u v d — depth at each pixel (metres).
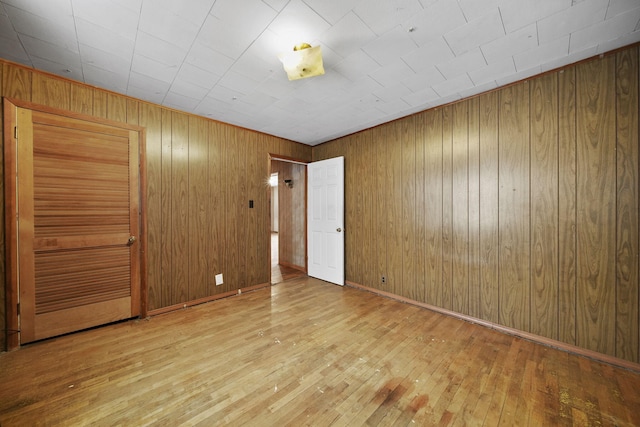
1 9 1.41
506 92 2.35
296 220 4.85
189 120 2.98
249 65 2.00
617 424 1.37
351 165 3.78
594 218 1.95
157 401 1.52
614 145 1.88
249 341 2.21
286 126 3.45
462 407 1.49
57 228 2.23
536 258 2.21
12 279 2.04
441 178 2.80
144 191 2.66
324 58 1.92
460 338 2.26
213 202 3.20
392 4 1.41
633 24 1.57
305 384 1.68
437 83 2.31
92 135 2.38
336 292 3.49
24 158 2.08
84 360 1.92
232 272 3.38
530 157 2.23
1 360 1.90
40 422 1.37
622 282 1.86
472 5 1.42
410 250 3.08
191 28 1.59
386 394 1.59
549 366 1.86
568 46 1.80
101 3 1.38
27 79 2.07
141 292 2.66
